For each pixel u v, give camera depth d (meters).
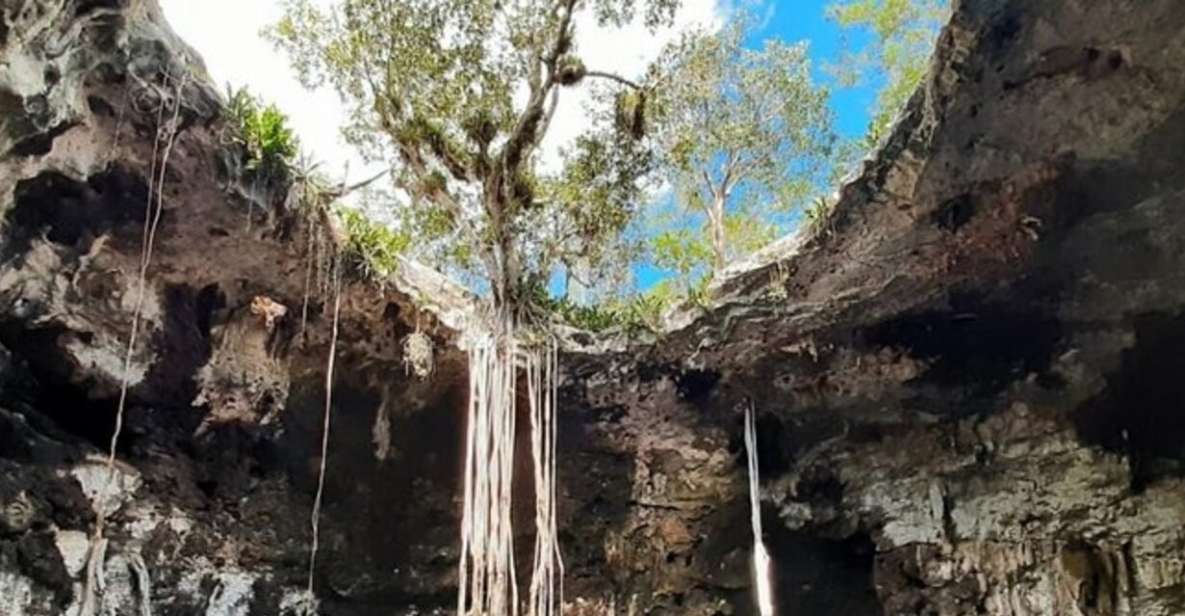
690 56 13.23
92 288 12.66
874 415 15.27
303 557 15.20
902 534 15.30
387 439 15.20
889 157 12.20
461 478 15.43
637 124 12.98
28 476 12.97
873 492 15.56
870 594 15.75
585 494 15.93
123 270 12.69
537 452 13.11
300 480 15.08
